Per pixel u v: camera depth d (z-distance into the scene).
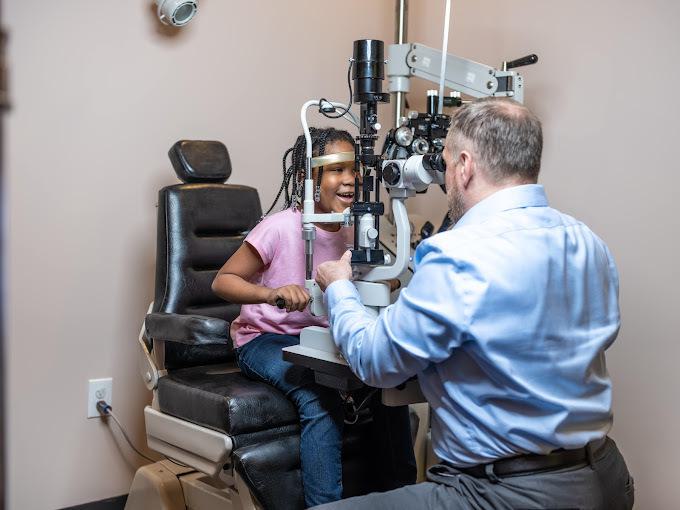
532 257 1.41
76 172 2.50
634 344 2.53
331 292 1.67
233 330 2.20
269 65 2.91
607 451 1.54
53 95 2.44
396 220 1.78
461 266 1.39
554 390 1.43
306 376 1.94
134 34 2.58
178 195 2.35
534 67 2.78
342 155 2.03
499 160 1.49
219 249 2.41
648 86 2.47
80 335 2.54
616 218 2.57
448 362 1.46
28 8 2.38
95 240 2.55
